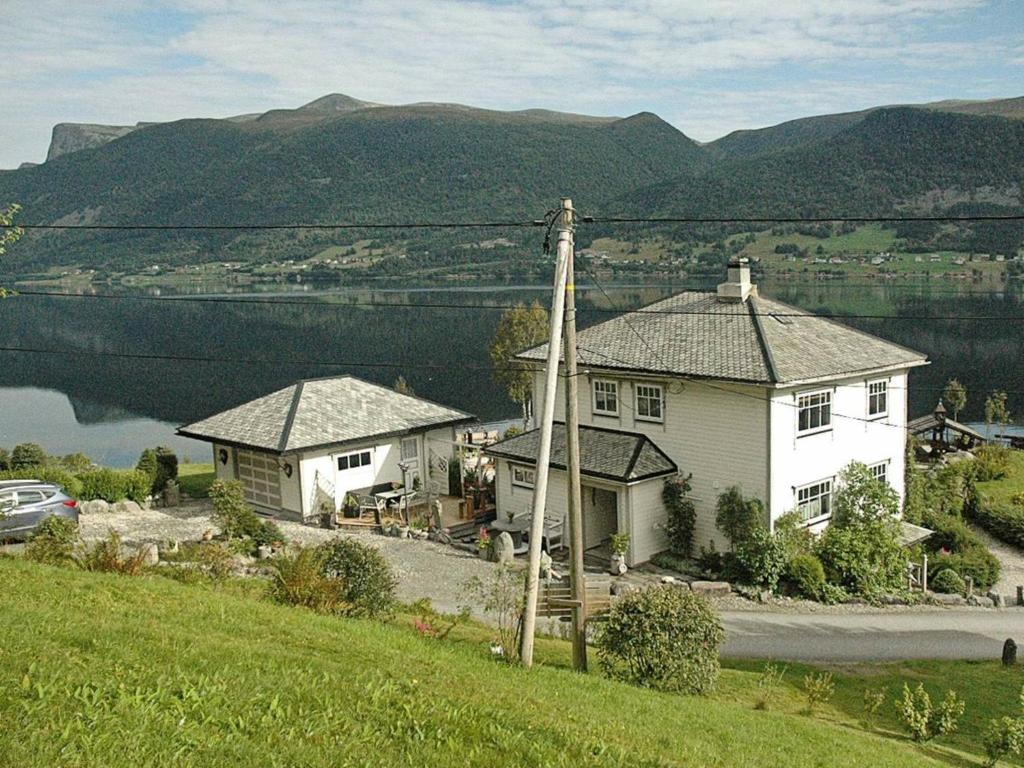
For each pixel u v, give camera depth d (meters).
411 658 11.44
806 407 26.69
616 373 29.00
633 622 14.48
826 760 11.55
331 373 97.94
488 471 36.16
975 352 91.44
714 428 26.81
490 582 23.30
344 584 15.83
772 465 25.59
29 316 154.12
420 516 30.92
